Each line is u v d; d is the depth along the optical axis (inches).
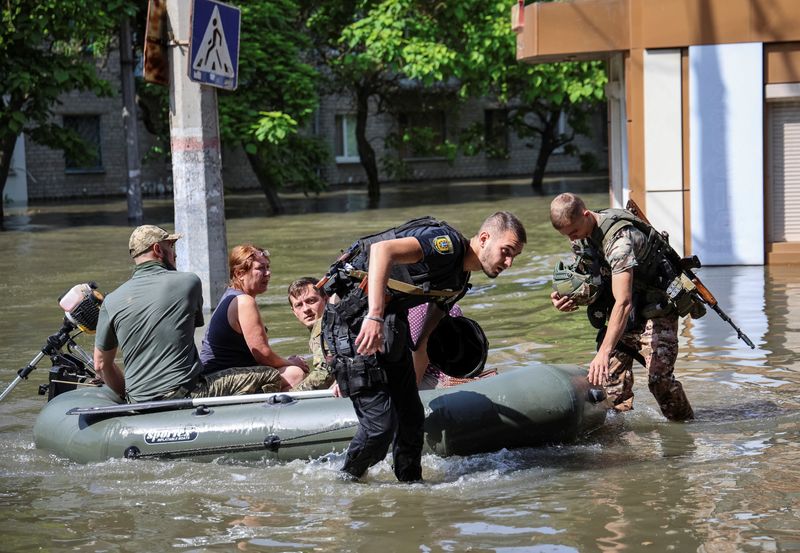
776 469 234.1
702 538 191.9
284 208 1115.9
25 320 464.8
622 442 264.4
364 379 222.4
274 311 466.3
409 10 1088.8
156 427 254.2
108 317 266.8
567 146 1494.8
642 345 284.8
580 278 273.1
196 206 457.1
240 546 195.0
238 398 259.0
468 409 252.4
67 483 238.4
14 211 1183.6
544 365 273.9
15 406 318.3
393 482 234.8
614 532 196.7
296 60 1061.1
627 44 577.3
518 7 650.8
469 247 221.6
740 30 560.1
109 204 1304.1
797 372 330.0
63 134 1087.6
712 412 289.7
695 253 574.9
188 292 269.9
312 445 248.2
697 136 569.0
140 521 211.2
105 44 1161.4
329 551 191.0
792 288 486.6
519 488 227.1
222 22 428.5
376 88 1275.8
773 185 572.4
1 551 196.2
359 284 222.2
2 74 961.5
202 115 455.5
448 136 1797.5
